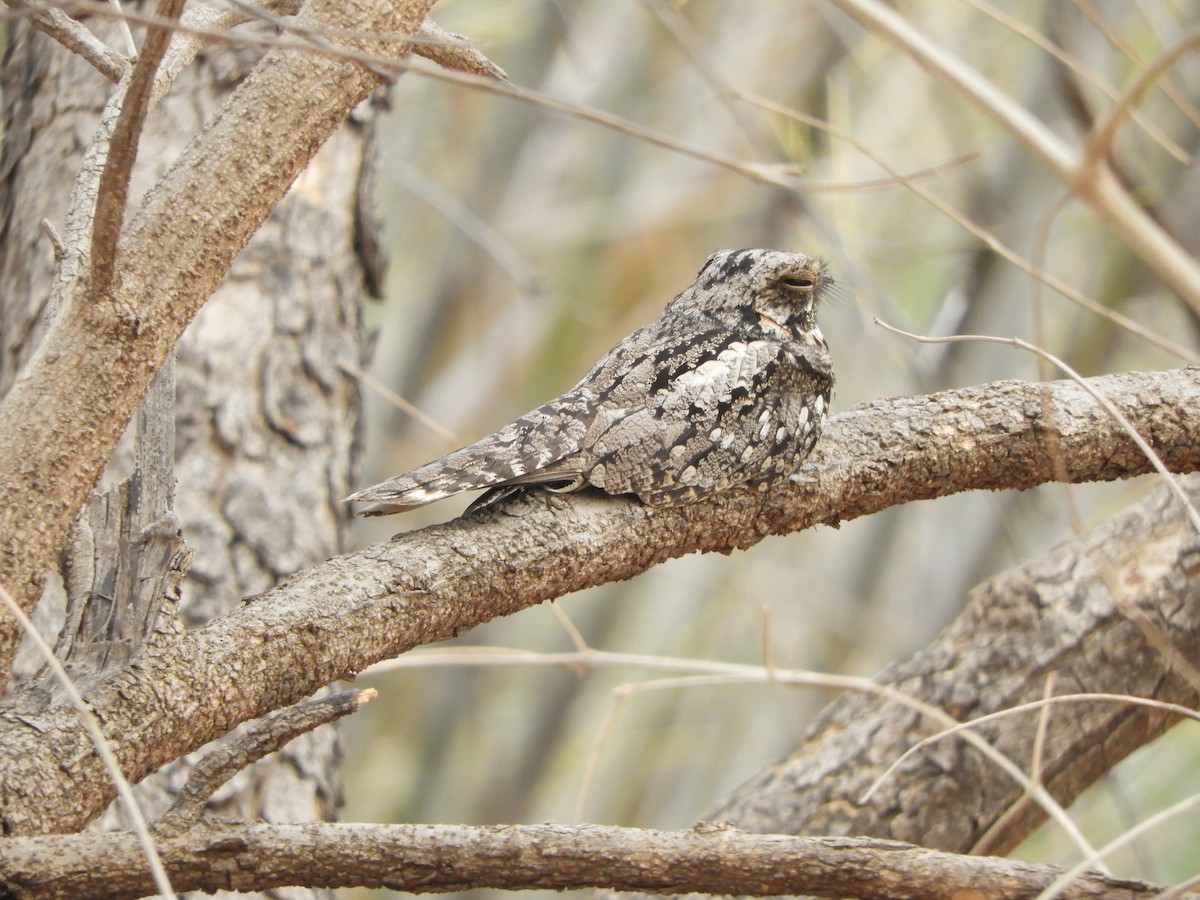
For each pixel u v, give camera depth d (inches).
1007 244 542.9
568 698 665.6
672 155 732.7
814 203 576.7
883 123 652.1
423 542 204.4
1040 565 336.5
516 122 690.8
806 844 158.6
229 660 180.2
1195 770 563.8
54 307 176.4
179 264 172.1
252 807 279.4
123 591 190.1
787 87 675.4
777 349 241.3
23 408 165.2
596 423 223.9
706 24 716.7
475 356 741.9
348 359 335.0
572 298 727.7
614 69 724.7
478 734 725.9
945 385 523.8
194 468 297.7
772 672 277.6
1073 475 252.4
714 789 722.2
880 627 645.9
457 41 170.2
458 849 156.6
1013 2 600.7
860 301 485.4
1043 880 155.8
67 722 168.6
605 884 158.4
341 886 158.6
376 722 731.4
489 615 209.9
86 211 182.7
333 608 189.6
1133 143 489.4
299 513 306.5
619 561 223.1
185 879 154.0
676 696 749.3
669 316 259.0
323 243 335.3
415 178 541.0
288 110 177.3
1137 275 553.0
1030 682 323.6
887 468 243.8
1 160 338.6
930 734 326.6
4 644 163.9
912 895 156.3
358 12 179.6
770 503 237.3
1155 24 479.2
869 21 161.9
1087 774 324.5
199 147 176.1
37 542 164.9
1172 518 327.0
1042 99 548.4
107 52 188.7
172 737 175.2
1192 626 317.1
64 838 151.6
